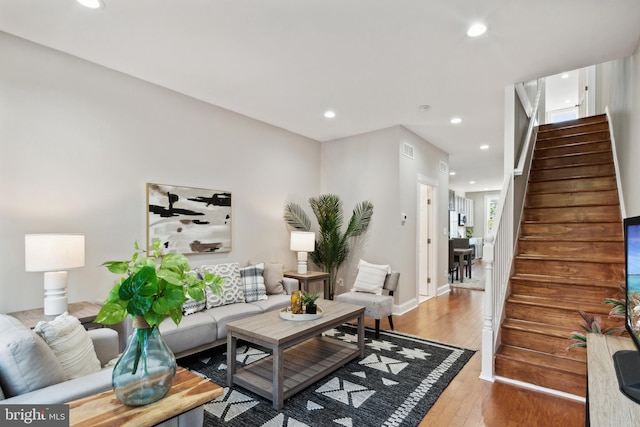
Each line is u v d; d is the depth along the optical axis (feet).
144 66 9.85
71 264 7.84
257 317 9.37
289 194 16.30
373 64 9.62
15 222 8.31
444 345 11.51
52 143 8.93
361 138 16.75
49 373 4.66
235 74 10.32
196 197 12.22
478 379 8.96
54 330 5.41
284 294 13.32
